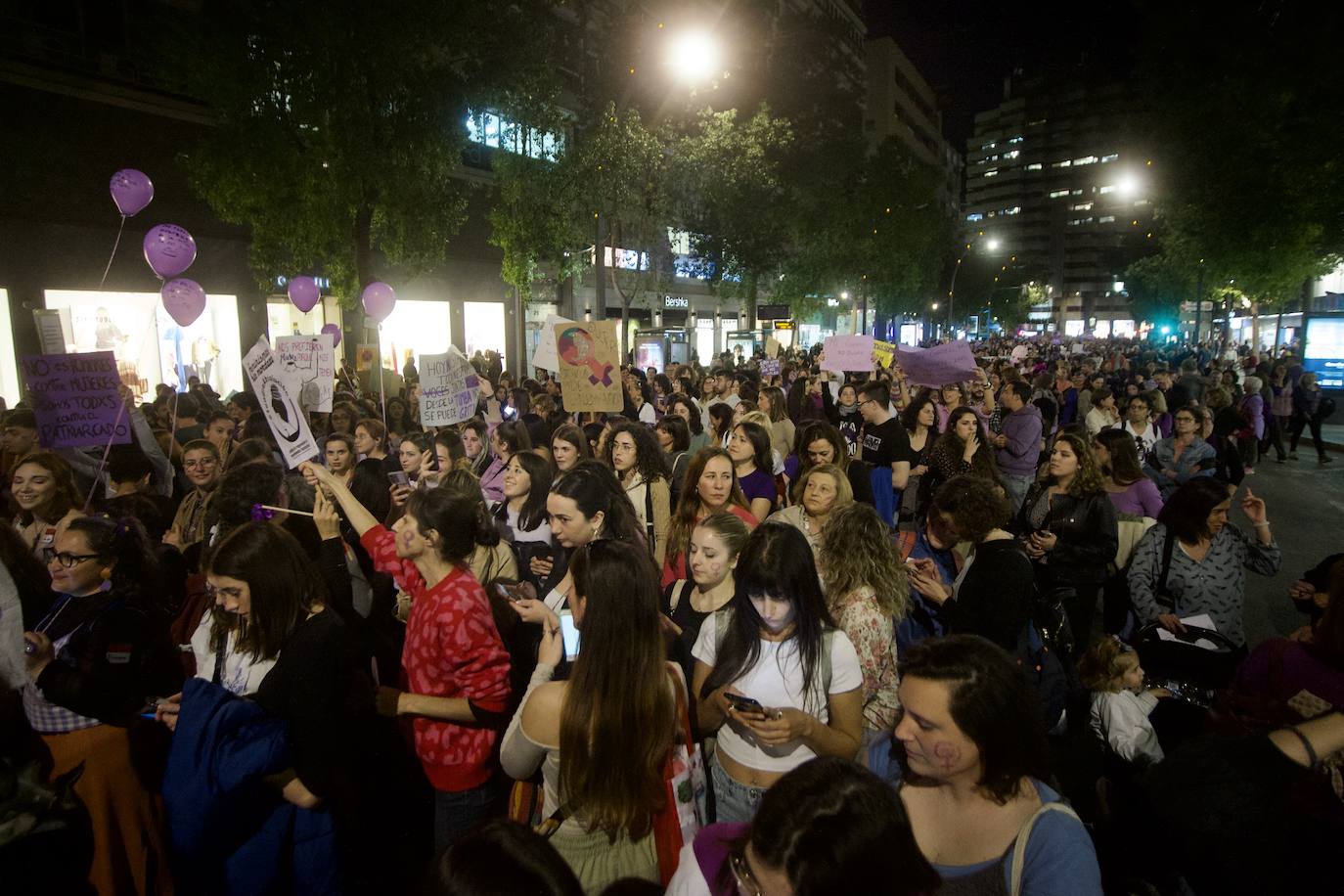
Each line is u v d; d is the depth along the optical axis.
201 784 2.78
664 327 37.56
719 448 4.91
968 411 7.00
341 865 3.17
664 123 21.78
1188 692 4.06
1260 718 2.89
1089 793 4.13
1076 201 151.00
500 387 14.68
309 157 13.70
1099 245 148.88
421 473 6.40
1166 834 2.27
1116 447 6.09
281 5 13.06
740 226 28.58
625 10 20.84
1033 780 2.05
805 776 1.55
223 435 7.81
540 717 2.58
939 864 2.00
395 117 14.31
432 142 14.52
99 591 3.31
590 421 9.55
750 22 28.84
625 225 24.22
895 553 3.58
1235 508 12.13
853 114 33.78
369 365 16.39
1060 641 4.07
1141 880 2.50
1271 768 2.15
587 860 2.48
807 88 31.52
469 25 14.73
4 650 2.69
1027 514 5.53
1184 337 53.00
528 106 17.09
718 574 3.55
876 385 7.33
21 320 14.95
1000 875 1.92
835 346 13.23
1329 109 18.38
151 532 4.34
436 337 25.47
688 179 23.67
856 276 40.81
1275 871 2.12
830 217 35.06
